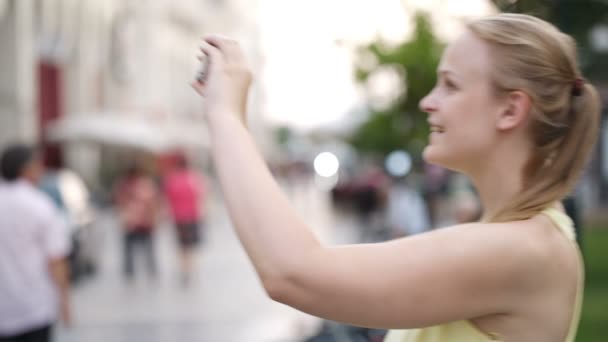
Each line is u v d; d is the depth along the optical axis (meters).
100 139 22.36
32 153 4.97
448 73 1.52
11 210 4.83
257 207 1.31
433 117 1.55
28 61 22.30
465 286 1.33
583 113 1.51
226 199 1.34
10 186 4.90
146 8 36.59
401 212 10.69
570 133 1.51
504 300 1.36
